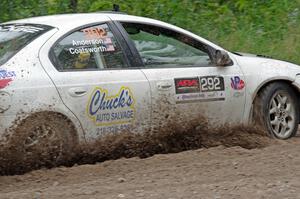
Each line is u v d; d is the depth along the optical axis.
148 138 11.88
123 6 22.67
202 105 12.44
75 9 22.62
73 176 10.49
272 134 13.32
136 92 11.65
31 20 12.13
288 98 13.67
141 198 9.05
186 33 12.71
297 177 10.11
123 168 10.87
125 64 11.80
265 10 23.84
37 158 10.80
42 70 10.88
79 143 11.13
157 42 12.34
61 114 10.90
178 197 9.07
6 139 10.45
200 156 11.55
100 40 11.69
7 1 22.00
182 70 12.30
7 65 10.68
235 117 12.98
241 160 11.23
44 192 9.52
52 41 11.23
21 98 10.52
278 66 13.61
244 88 13.03
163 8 22.91
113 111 11.42
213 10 23.86
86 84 11.17
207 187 9.60
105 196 9.22
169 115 12.03
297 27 22.72
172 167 10.88
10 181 10.29
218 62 12.72
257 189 9.44
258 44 21.52
